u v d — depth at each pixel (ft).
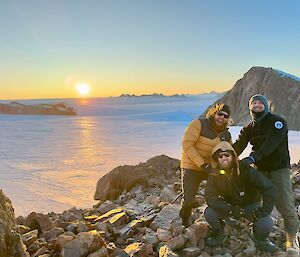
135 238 15.93
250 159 13.46
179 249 13.70
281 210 14.21
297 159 74.33
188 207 15.47
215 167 13.78
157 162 31.89
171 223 15.56
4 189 56.44
